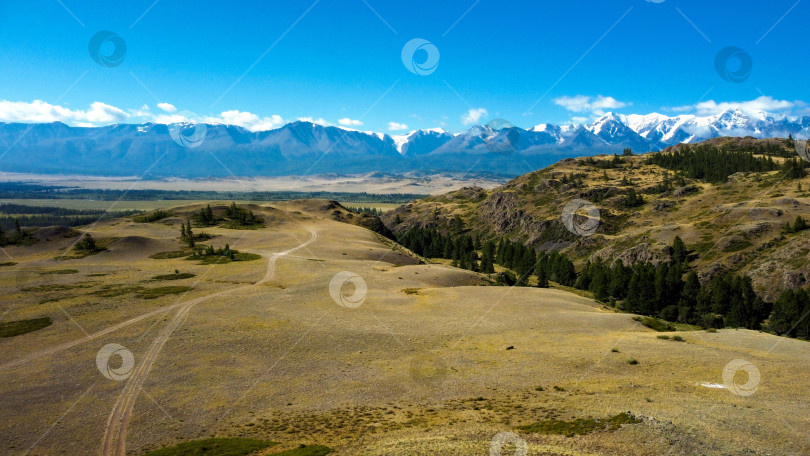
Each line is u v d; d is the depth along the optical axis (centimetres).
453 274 13075
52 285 9519
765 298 13475
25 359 5691
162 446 3847
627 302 13625
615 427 3625
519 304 9425
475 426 3875
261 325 7206
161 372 5403
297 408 4612
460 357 6134
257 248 15588
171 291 9194
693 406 4138
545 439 3466
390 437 3741
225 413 4488
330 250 15600
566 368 5603
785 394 4494
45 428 4134
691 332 7894
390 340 6806
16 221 15675
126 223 19300
